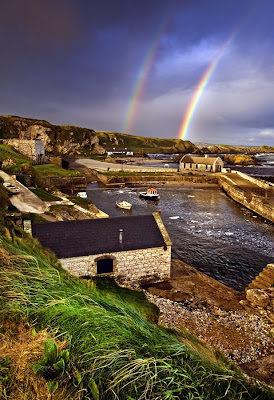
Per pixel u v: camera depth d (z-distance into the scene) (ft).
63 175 316.19
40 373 13.05
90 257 70.44
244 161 596.29
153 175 376.89
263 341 51.21
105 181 347.97
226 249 126.41
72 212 146.82
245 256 118.52
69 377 13.26
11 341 15.92
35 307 19.74
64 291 24.35
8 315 18.28
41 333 16.66
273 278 78.69
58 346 15.57
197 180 362.74
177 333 39.14
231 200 256.93
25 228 68.85
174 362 17.19
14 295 20.45
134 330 20.30
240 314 61.62
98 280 69.92
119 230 76.43
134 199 256.32
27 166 212.84
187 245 130.72
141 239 77.25
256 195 220.02
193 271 96.02
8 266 26.35
